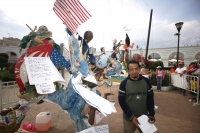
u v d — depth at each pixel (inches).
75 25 102.2
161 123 161.0
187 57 1061.8
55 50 113.4
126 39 269.9
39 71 100.3
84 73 108.6
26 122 166.9
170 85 361.4
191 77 260.5
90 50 139.5
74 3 101.6
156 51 1153.4
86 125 90.6
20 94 111.8
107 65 181.8
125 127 97.1
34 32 113.0
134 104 87.7
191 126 153.3
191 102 244.4
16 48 1235.2
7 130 114.4
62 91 109.1
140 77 89.4
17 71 109.6
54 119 175.2
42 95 113.0
